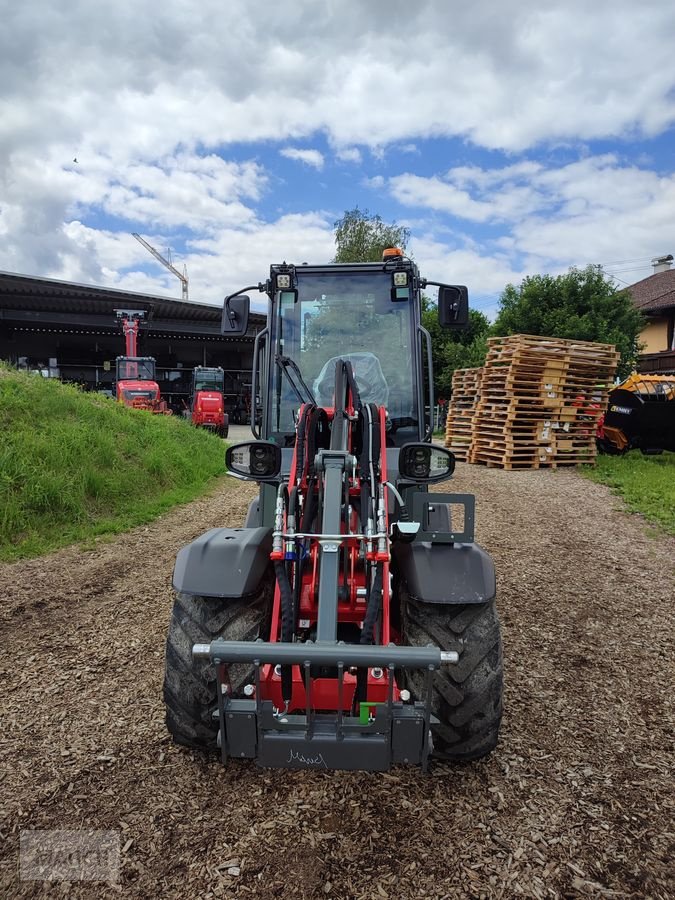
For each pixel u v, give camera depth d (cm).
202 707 271
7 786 268
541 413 1301
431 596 258
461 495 285
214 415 2177
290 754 229
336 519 261
